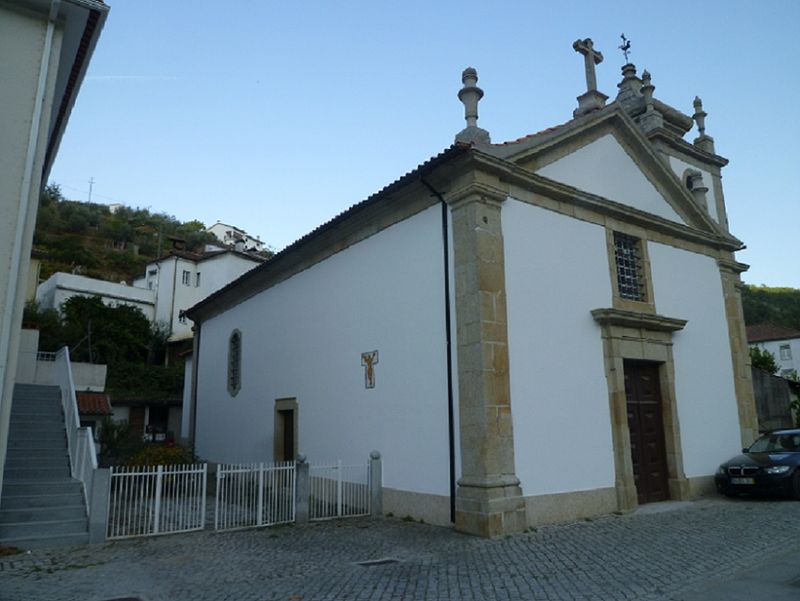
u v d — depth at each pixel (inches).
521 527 344.5
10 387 289.4
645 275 498.6
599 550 295.0
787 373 1531.7
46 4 315.0
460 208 386.9
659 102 662.5
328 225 505.7
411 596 223.5
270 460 594.2
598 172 484.1
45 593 232.5
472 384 359.3
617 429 428.1
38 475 393.1
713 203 695.7
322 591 231.6
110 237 2336.4
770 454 471.5
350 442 469.4
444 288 393.1
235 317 732.0
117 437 604.4
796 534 323.0
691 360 521.3
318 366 530.0
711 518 382.6
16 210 295.9
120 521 368.8
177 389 1247.5
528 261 402.9
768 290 2787.9
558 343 407.5
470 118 412.5
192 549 310.7
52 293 1386.6
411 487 398.3
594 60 532.4
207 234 2711.6
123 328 1293.1
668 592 223.3
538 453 374.0
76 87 369.4
